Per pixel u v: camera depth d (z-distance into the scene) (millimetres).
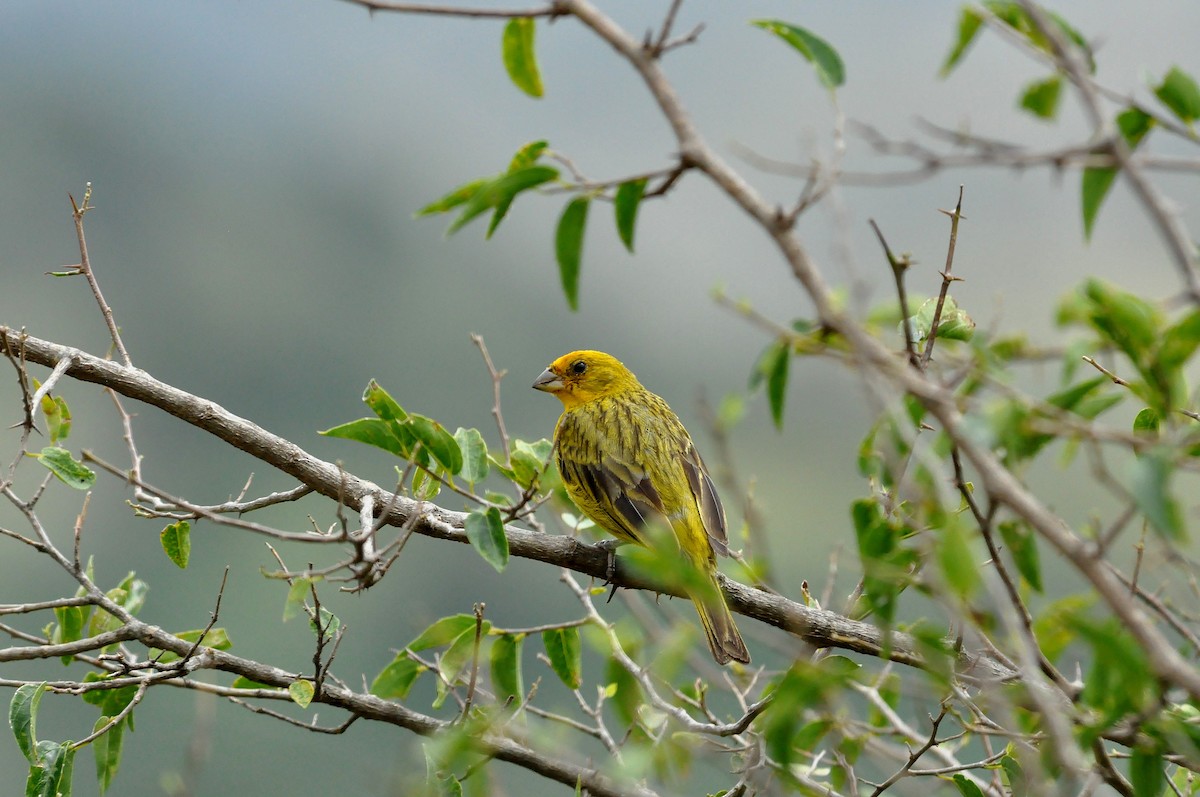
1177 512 4840
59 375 8984
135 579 10562
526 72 7508
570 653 10500
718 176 5312
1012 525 7133
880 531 6496
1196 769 6992
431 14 5723
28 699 8867
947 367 6480
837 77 6051
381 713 9898
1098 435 5137
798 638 8930
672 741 9508
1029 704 7004
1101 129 5074
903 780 9609
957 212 7598
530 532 10789
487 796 8906
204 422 9508
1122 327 5652
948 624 8758
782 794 8375
